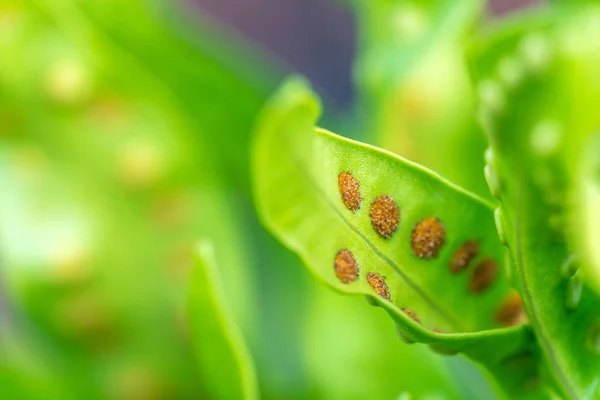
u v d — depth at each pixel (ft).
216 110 0.76
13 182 0.75
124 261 0.74
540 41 0.35
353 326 0.68
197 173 0.76
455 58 0.63
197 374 0.74
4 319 0.96
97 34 0.73
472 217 0.40
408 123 0.63
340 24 1.47
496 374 0.40
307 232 0.39
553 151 0.34
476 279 0.40
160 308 0.74
